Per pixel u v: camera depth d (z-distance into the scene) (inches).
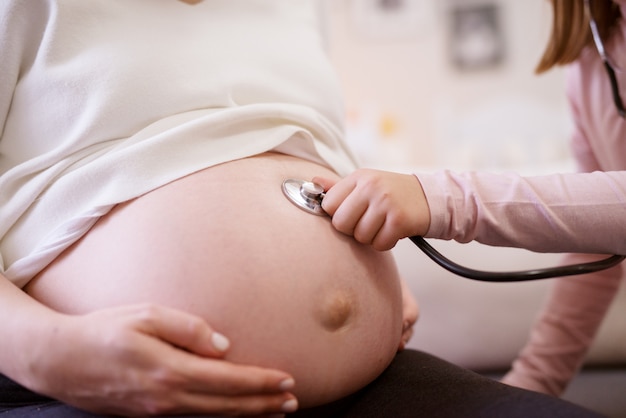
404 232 21.0
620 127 29.5
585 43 30.6
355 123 83.4
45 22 23.2
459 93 84.7
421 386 22.5
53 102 22.9
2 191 22.7
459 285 51.3
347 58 85.7
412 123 85.4
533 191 21.9
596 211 21.6
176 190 21.4
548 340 38.8
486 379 22.3
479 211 21.6
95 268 20.7
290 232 20.8
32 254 21.5
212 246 19.8
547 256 51.3
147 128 23.0
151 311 16.9
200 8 27.0
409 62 85.1
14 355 17.6
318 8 38.9
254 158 23.5
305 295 19.9
